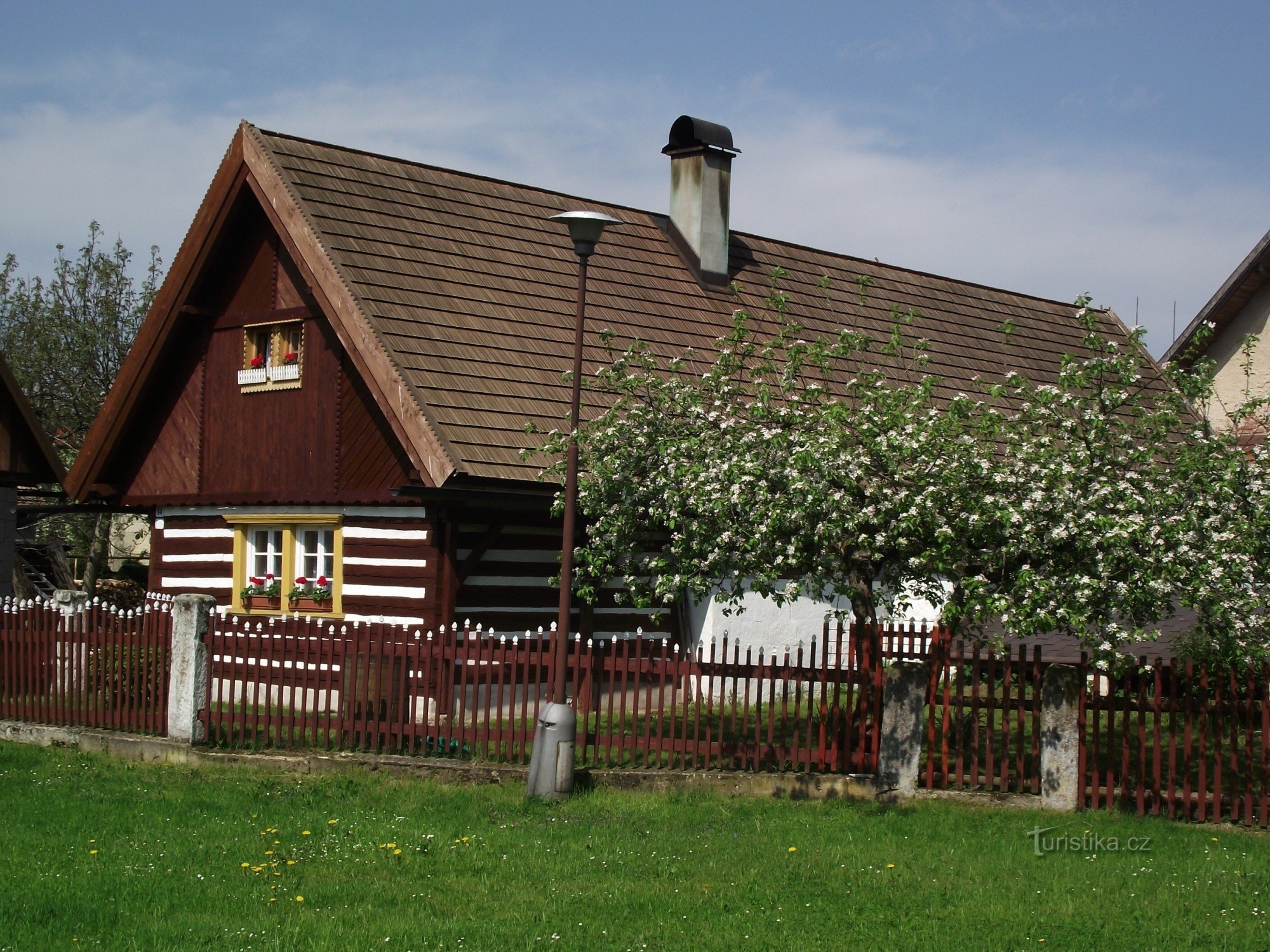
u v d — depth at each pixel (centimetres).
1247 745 1060
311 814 1103
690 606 1758
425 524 1597
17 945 753
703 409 1231
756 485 1102
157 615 1423
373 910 837
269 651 1371
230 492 1839
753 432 1155
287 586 1761
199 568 1888
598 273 1952
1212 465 1067
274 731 1366
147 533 4500
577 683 1252
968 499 1053
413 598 1598
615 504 1277
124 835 1025
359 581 1661
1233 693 1059
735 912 840
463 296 1722
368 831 1041
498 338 1686
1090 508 1023
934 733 1149
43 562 3038
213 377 1884
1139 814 1090
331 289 1605
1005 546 1047
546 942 770
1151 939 787
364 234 1709
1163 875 930
